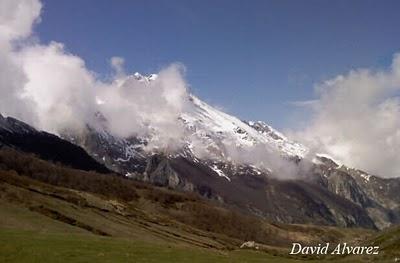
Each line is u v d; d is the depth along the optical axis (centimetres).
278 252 15162
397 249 12912
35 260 6116
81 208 18138
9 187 16688
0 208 11956
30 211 12731
